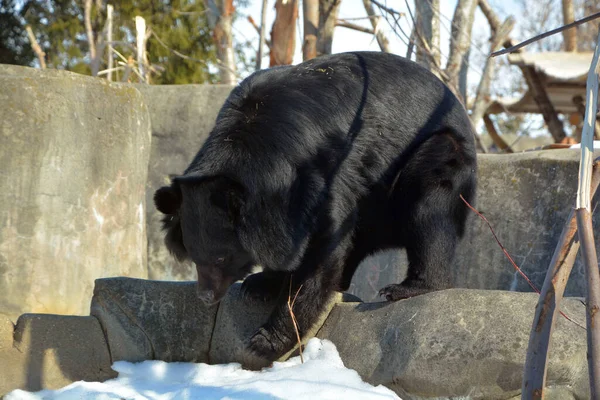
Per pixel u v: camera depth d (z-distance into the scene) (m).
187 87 9.20
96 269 6.80
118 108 6.98
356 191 4.86
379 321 4.49
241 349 4.84
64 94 6.57
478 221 6.92
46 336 4.64
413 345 4.13
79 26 20.73
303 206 4.52
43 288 6.41
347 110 4.86
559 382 3.74
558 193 6.48
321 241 4.66
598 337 2.07
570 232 2.26
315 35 10.05
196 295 5.02
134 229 7.18
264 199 4.39
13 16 21.27
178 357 4.89
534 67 12.01
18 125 6.32
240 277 4.71
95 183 6.79
